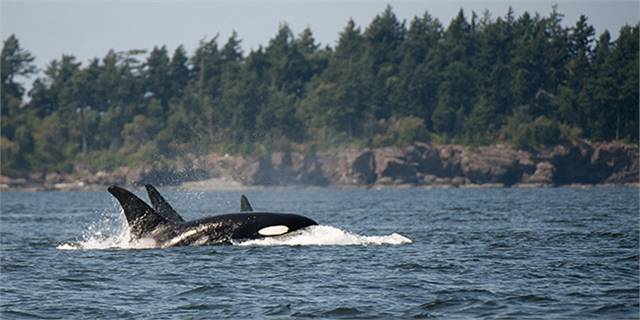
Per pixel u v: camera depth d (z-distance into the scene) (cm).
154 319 7869
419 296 8662
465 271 10031
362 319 7819
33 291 9144
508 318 7769
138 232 12312
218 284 9288
